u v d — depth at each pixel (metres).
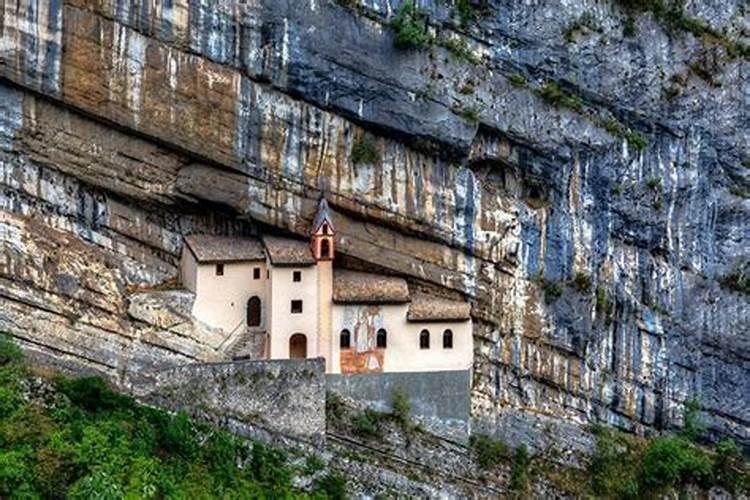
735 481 125.38
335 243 115.56
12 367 104.12
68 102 110.00
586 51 121.25
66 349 108.44
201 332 112.69
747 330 127.75
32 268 109.00
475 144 117.88
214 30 111.06
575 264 121.12
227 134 112.12
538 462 119.88
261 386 110.06
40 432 100.94
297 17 111.94
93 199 112.94
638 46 123.56
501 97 117.62
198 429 106.81
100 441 101.75
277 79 112.19
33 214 111.06
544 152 119.00
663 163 124.56
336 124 113.94
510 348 119.88
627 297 123.81
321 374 111.62
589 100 121.88
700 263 126.69
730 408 128.12
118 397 105.50
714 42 127.06
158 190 113.00
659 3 125.12
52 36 109.00
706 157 126.44
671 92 124.69
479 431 118.44
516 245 118.94
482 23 117.88
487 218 117.94
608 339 123.88
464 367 116.81
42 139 111.06
